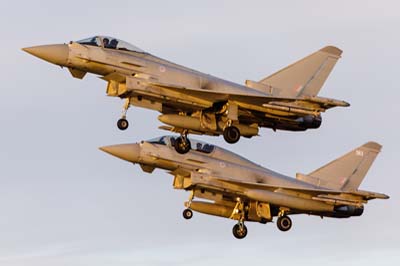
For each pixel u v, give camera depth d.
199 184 195.38
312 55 189.50
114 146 194.00
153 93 175.38
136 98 178.00
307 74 189.12
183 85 178.75
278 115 182.00
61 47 174.75
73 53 174.62
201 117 180.75
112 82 178.38
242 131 183.12
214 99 178.00
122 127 178.25
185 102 177.12
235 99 177.88
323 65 189.75
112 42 177.62
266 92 187.25
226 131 178.88
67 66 175.50
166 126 185.62
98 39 177.25
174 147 193.50
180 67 181.00
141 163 195.25
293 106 181.62
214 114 181.62
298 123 184.38
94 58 175.12
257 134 184.62
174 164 195.50
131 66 177.00
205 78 181.25
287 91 188.38
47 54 174.00
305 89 189.00
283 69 188.88
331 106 182.75
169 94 176.25
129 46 178.50
